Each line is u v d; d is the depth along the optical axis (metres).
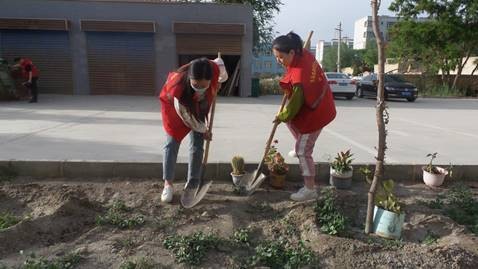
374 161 6.04
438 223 3.93
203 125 4.19
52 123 9.25
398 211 3.67
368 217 3.76
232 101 16.72
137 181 4.94
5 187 4.58
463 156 6.61
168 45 18.47
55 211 3.84
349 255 3.31
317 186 4.95
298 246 3.47
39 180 4.91
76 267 3.11
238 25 18.44
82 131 8.19
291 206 4.24
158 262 3.21
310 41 4.51
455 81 26.78
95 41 18.23
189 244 3.38
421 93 25.75
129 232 3.66
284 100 4.29
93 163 5.01
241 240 3.56
